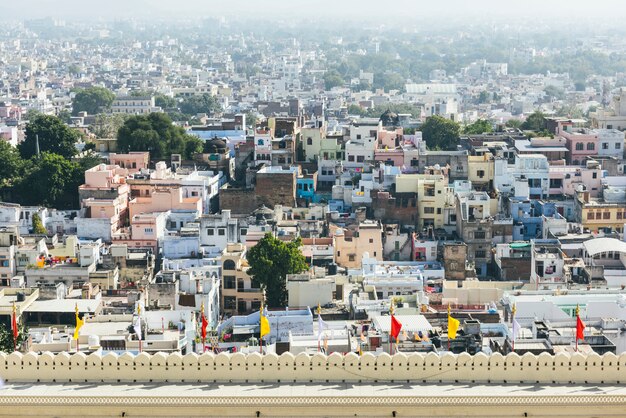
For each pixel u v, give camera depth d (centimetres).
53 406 12762
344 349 15100
